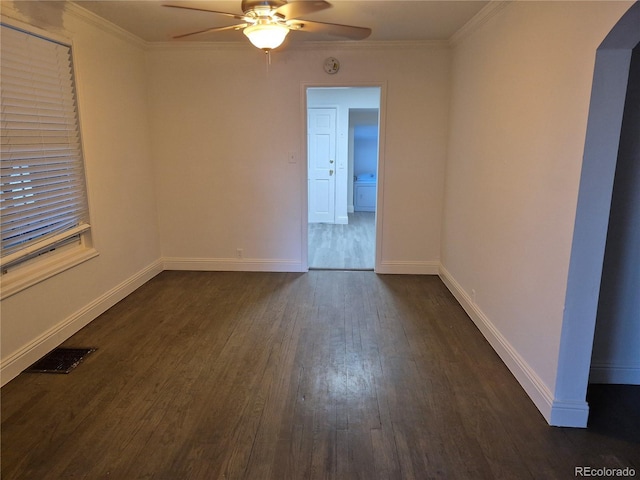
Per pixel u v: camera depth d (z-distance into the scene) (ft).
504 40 9.34
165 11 10.69
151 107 14.73
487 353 9.83
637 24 5.50
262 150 14.97
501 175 9.53
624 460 6.53
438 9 10.42
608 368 8.46
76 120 10.71
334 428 7.29
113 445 6.88
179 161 15.15
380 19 11.29
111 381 8.67
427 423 7.41
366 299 13.19
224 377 8.84
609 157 6.29
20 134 8.89
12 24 8.51
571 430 7.19
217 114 14.74
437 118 14.42
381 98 14.34
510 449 6.77
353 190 29.35
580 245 6.60
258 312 12.17
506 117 9.23
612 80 6.07
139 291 13.76
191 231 15.71
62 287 10.25
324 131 23.90
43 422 7.41
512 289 8.95
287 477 6.26
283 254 15.80
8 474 6.27
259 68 14.35
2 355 8.50
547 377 7.47
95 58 11.44
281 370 9.12
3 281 8.63
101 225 11.86
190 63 14.38
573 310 6.84
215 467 6.43
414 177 14.89
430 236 15.35
